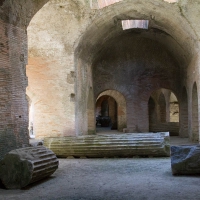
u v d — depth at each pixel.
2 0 8.16
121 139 11.52
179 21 13.59
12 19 8.61
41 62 14.64
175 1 12.69
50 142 12.17
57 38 14.45
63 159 11.64
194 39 13.46
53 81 14.56
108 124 29.81
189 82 16.61
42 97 14.62
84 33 14.31
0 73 8.03
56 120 14.49
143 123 20.89
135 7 14.20
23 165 6.90
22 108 8.89
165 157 11.36
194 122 15.79
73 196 6.21
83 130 16.27
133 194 6.27
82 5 13.70
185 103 19.45
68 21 14.14
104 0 13.62
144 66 20.88
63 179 7.89
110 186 7.03
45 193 6.49
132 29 18.12
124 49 20.70
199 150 8.02
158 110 26.30
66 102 14.46
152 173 8.48
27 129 9.09
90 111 19.97
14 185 6.90
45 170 7.49
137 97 20.98
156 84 20.73
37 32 14.45
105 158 11.59
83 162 10.77
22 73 9.02
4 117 8.05
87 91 17.59
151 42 20.22
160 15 14.55
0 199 6.07
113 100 26.25
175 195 6.12
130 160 10.93
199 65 13.41
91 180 7.72
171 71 20.45
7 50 8.33
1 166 7.00
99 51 19.22
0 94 7.98
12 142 8.28
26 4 9.25
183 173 8.09
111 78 20.97
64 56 14.51
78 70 15.44
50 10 13.89
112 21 15.55
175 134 20.80
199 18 12.73
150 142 11.25
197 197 5.95
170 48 19.19
